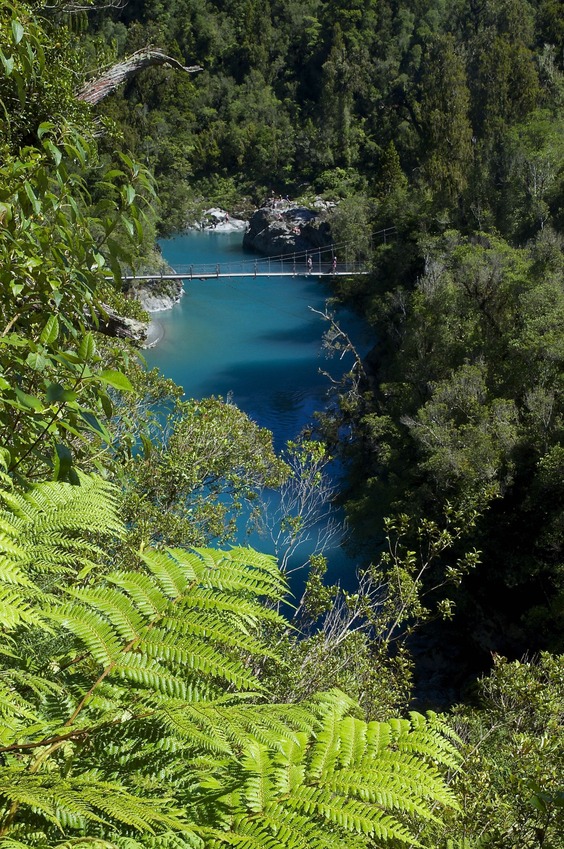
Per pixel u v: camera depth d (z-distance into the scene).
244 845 1.11
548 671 5.87
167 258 75.81
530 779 3.40
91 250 2.74
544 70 73.75
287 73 128.00
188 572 1.53
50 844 1.08
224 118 114.94
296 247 74.56
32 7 6.85
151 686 1.35
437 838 2.87
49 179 2.78
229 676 1.32
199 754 1.37
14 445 2.15
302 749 1.35
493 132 60.84
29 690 1.53
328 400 39.62
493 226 47.16
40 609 1.43
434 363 30.75
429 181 60.69
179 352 47.28
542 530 22.50
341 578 24.27
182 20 128.12
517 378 27.38
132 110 86.31
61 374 2.39
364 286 53.72
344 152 106.25
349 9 126.69
